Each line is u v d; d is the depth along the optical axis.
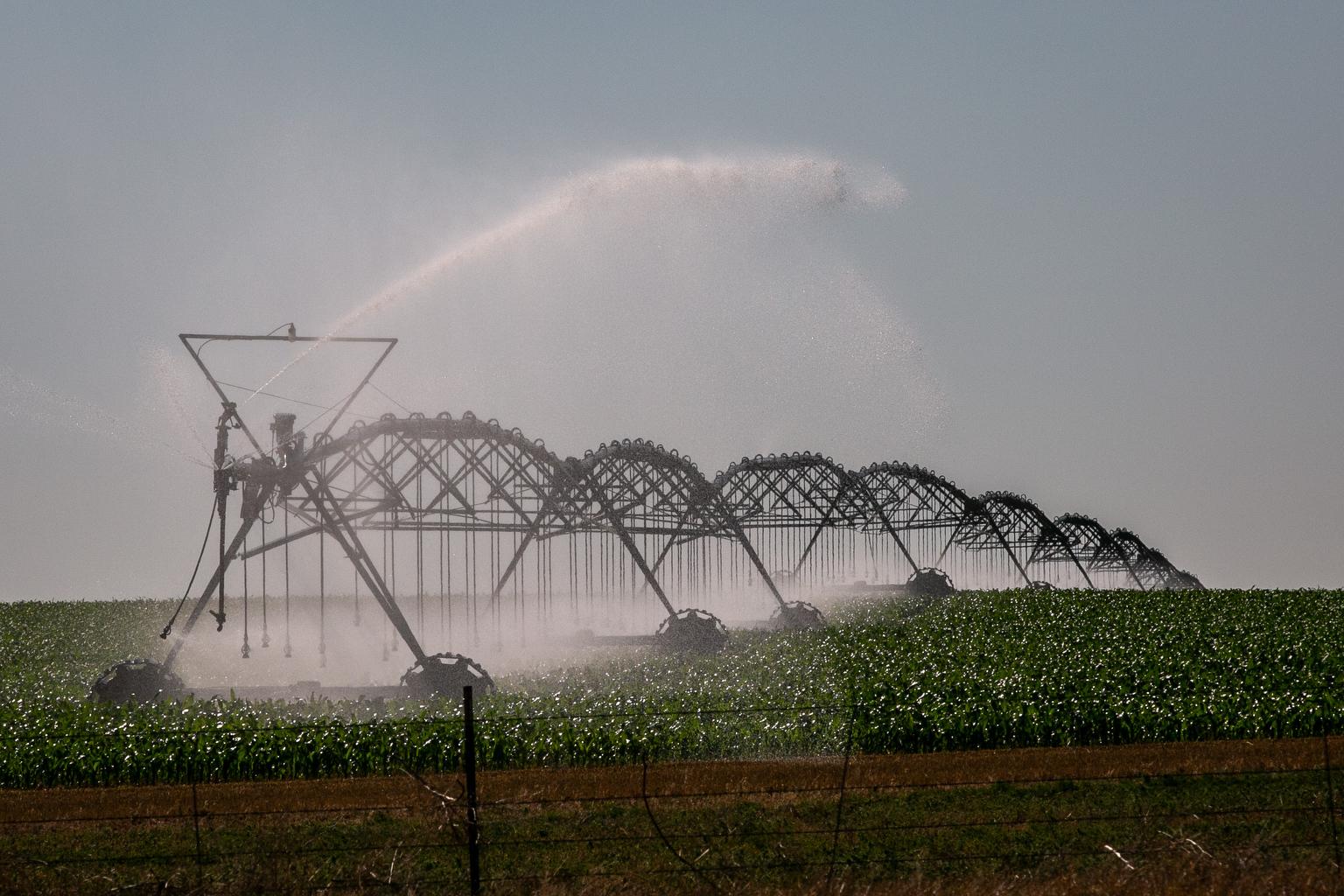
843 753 63.00
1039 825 43.56
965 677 86.50
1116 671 90.94
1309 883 34.97
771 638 123.75
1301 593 181.00
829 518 184.25
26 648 128.88
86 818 46.34
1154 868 36.84
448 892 36.41
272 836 43.00
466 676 86.62
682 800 48.09
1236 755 57.44
